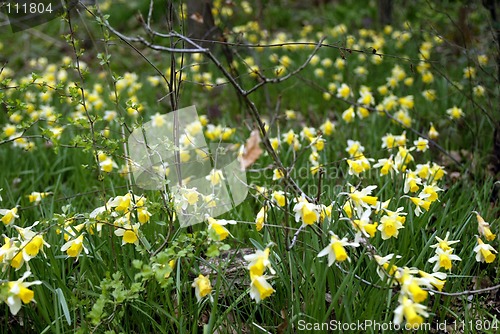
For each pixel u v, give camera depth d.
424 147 3.47
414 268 2.24
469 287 2.84
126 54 7.36
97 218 2.41
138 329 2.54
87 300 2.31
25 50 7.67
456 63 6.05
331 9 9.16
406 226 2.70
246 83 5.71
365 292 2.36
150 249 2.58
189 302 2.43
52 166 4.30
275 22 8.62
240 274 2.70
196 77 5.58
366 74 5.88
